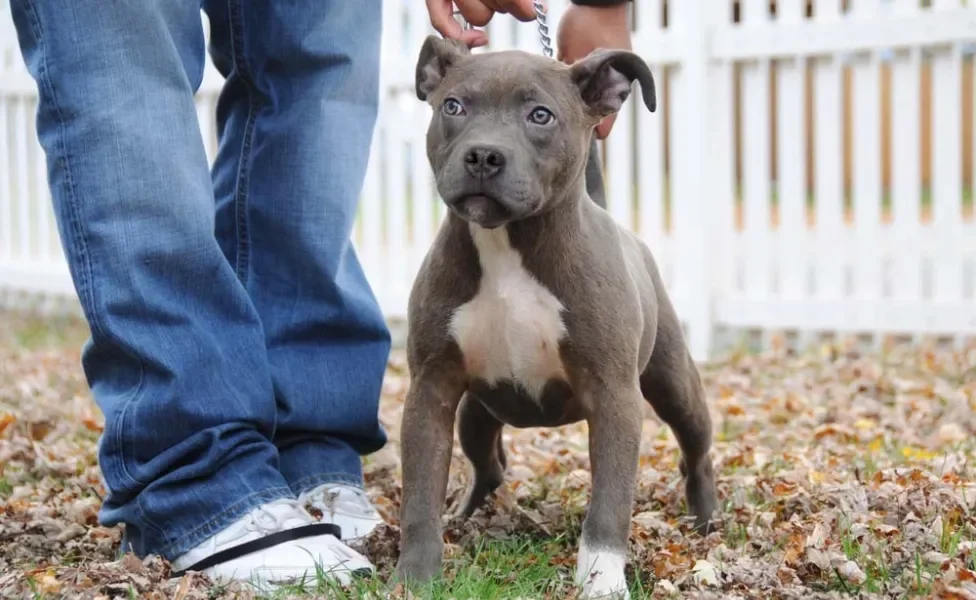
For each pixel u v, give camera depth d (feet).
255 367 12.41
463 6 13.73
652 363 13.89
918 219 26.66
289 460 13.46
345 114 13.88
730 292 28.40
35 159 35.29
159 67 11.87
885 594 11.22
